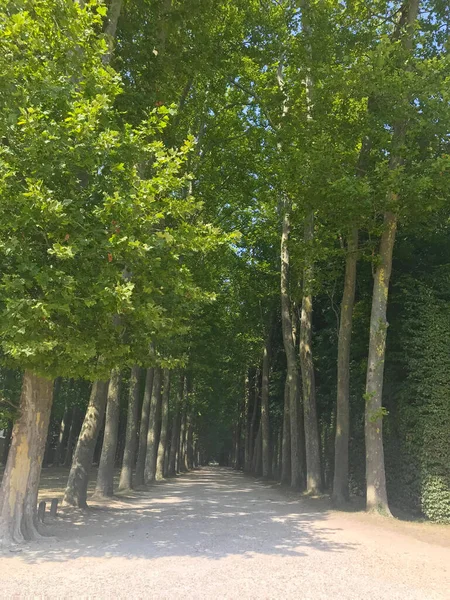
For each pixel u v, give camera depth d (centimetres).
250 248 2930
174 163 850
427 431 1366
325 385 2231
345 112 1552
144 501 1638
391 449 1591
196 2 1330
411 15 1483
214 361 3088
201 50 1438
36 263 764
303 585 649
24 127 754
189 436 4716
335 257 1767
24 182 795
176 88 1522
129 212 779
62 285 734
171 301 960
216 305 2669
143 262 813
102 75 844
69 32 877
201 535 988
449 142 1362
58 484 2158
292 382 2183
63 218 740
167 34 1368
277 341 3072
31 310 706
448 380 1384
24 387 908
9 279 746
